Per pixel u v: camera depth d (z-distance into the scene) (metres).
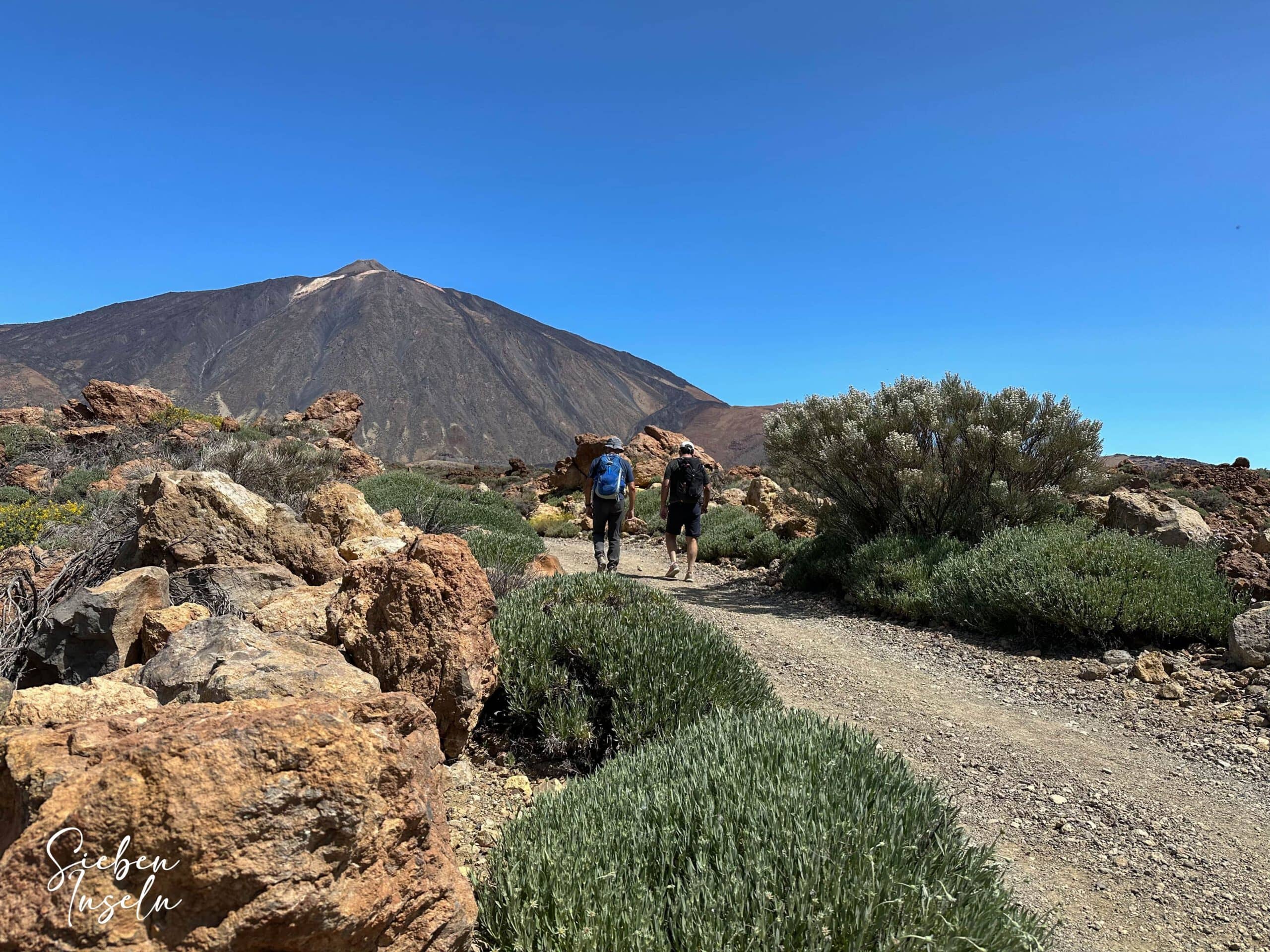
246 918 1.72
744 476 35.72
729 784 3.11
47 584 5.37
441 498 15.89
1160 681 6.70
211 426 27.42
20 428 24.48
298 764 1.86
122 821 1.69
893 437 10.67
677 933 2.38
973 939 2.38
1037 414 10.98
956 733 5.65
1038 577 8.26
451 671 3.86
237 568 5.29
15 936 1.61
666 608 6.27
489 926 2.53
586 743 4.59
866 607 10.21
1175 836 4.08
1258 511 19.59
